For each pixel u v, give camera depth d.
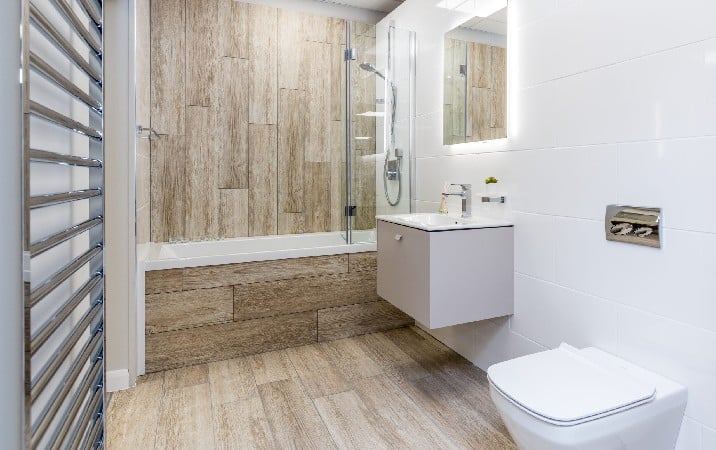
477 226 2.06
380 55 3.14
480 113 2.37
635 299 1.57
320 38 3.48
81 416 1.08
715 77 1.29
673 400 1.37
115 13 2.11
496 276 2.12
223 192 3.24
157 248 2.76
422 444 1.75
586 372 1.46
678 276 1.42
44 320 0.95
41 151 0.78
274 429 1.86
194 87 3.11
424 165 2.94
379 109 3.16
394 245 2.28
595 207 1.71
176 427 1.87
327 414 1.97
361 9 3.62
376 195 3.21
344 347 2.74
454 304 2.03
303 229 3.51
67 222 1.13
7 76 0.72
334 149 3.59
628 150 1.57
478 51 2.37
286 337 2.70
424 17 2.89
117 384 2.17
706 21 1.31
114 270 2.16
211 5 3.13
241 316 2.57
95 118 1.24
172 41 3.03
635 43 1.53
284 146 3.41
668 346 1.46
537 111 1.99
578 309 1.81
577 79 1.77
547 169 1.94
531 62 2.01
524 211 2.08
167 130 3.05
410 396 2.13
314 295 2.77
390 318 3.03
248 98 3.27
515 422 1.32
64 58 1.09
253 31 3.26
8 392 0.73
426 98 2.89
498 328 2.30
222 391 2.18
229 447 1.74
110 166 2.13
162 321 2.38
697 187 1.35
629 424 1.28
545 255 1.97
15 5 0.72
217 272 2.49
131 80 2.13
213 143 3.18
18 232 0.74
